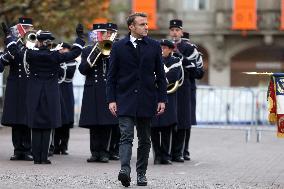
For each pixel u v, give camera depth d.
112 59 19.42
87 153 29.05
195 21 85.56
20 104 25.55
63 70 27.92
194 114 27.23
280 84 19.78
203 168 24.19
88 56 25.42
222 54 85.56
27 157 25.84
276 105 19.81
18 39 25.53
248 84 86.31
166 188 19.03
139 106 19.19
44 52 24.59
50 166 23.97
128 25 19.61
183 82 26.19
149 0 82.81
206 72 86.25
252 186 19.75
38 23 46.97
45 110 24.48
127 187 19.06
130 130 19.11
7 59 25.27
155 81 19.59
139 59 19.33
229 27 84.62
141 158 19.48
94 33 25.44
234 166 24.89
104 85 25.61
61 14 48.25
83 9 49.62
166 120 24.78
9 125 25.61
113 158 26.55
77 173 22.02
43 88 24.56
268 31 83.62
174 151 26.19
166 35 84.12
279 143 35.44
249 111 40.38
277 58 85.62
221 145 33.75
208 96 40.47
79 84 43.34
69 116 28.25
